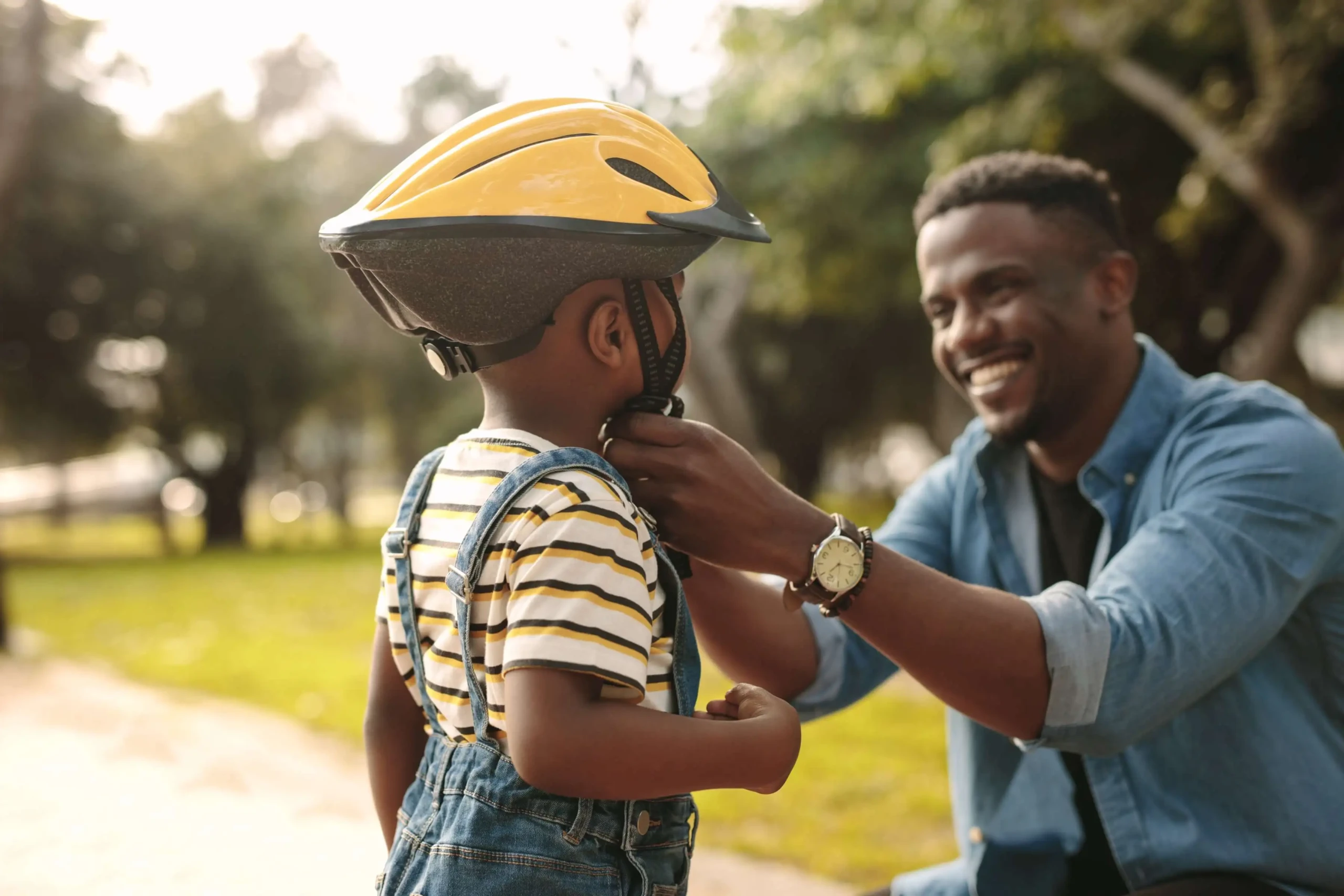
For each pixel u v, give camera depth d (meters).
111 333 18.36
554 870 1.11
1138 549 1.50
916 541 1.97
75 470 35.00
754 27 9.38
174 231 18.09
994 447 1.91
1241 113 7.15
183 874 3.47
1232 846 1.55
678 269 1.18
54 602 11.28
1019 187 1.74
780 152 10.23
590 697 1.05
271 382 19.73
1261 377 6.28
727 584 1.61
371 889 3.38
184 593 11.83
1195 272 8.73
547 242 1.09
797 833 3.81
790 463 22.98
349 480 28.48
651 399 1.24
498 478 1.14
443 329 1.16
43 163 16.73
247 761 4.78
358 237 1.10
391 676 1.33
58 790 4.36
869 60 8.17
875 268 10.70
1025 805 1.77
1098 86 7.90
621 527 1.09
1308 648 1.62
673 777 1.06
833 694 1.73
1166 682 1.39
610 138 1.17
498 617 1.09
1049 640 1.34
